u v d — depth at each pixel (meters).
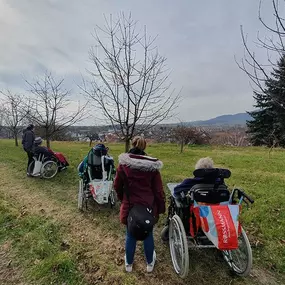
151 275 3.62
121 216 3.46
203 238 3.57
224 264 3.85
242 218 5.33
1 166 11.15
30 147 8.88
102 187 5.70
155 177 3.45
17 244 4.40
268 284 3.44
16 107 15.41
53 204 6.47
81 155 13.75
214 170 3.47
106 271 3.67
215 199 3.48
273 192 6.99
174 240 3.79
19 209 6.08
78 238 4.67
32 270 3.69
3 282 3.47
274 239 4.52
